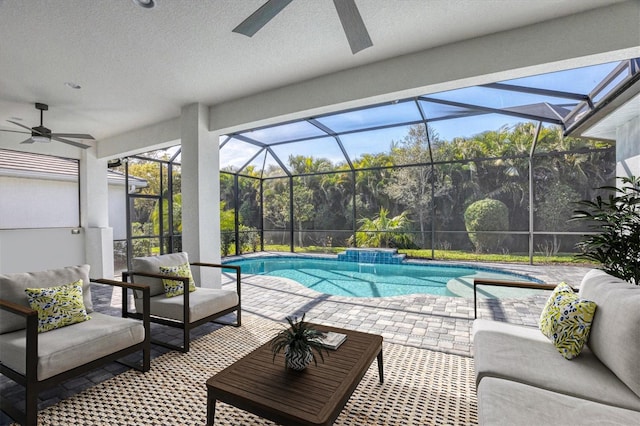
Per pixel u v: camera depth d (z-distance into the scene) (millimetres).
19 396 2309
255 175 10562
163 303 3143
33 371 1929
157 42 3057
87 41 3014
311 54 3367
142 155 7500
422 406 2096
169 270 3393
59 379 2055
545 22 2850
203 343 3209
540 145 6887
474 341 2217
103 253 6602
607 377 1674
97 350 2264
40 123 5113
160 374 2580
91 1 2439
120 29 2828
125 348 2463
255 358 2025
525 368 1756
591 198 6828
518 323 3627
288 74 3834
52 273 2637
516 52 2951
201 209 4680
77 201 6703
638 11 2562
